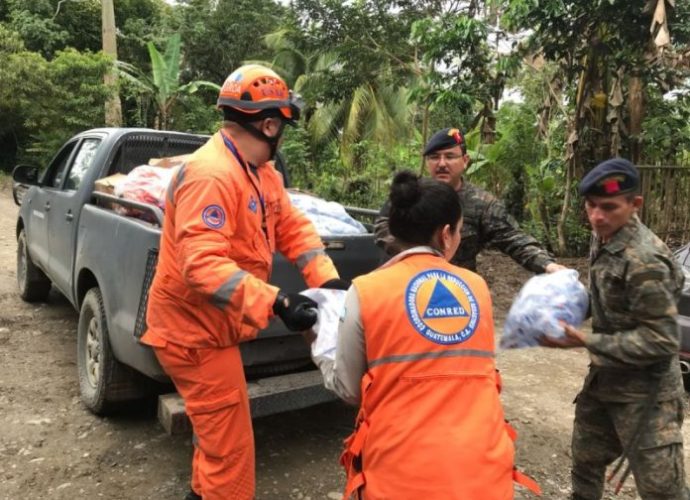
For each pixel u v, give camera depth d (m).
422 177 1.94
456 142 2.99
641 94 9.06
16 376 4.33
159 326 2.53
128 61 23.28
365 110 19.00
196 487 2.69
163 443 3.50
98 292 3.74
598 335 2.16
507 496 1.68
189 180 2.28
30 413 3.79
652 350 2.11
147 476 3.16
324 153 16.86
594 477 2.63
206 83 19.06
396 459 1.66
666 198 9.17
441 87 8.44
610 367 2.30
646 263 2.12
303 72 20.81
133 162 4.45
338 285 2.36
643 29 7.30
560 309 2.15
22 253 6.11
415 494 1.62
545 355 5.36
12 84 16.59
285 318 2.08
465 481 1.61
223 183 2.28
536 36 7.80
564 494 3.16
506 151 9.47
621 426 2.32
